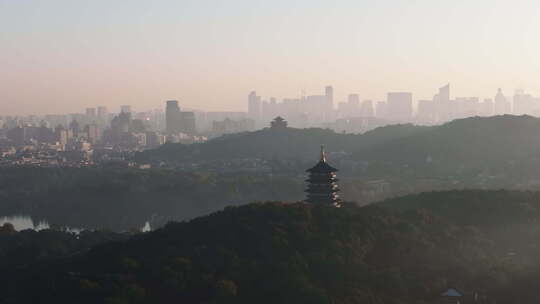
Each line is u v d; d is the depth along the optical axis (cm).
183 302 14725
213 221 18512
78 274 16425
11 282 18800
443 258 17750
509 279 16912
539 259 18525
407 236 18412
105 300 14238
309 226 17900
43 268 19562
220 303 14500
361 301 14812
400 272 16512
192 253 16350
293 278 15238
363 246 17362
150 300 14725
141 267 16038
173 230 18562
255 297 14925
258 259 16162
